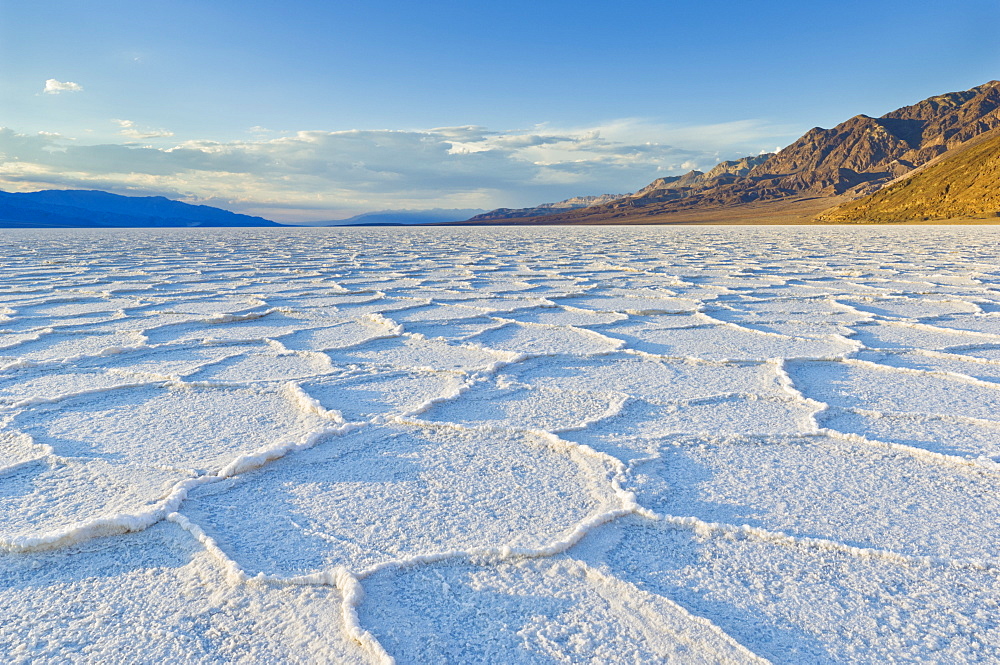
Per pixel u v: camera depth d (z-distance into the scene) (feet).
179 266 40.93
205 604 5.76
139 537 6.75
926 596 5.90
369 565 6.31
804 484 8.03
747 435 9.60
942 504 7.48
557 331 18.12
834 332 17.61
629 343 16.37
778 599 5.88
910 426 9.96
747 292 26.58
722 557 6.49
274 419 10.30
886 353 14.74
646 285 29.63
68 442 9.29
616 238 89.71
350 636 5.35
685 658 5.20
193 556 6.45
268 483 8.01
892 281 30.30
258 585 5.99
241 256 50.52
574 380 12.75
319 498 7.64
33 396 11.12
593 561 6.41
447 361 14.33
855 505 7.49
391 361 14.35
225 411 10.69
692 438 9.53
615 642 5.36
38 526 6.88
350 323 19.44
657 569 6.31
